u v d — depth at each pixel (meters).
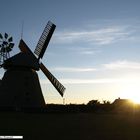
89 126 27.11
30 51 46.66
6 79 43.97
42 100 44.72
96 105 49.06
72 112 42.88
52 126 26.27
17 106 41.31
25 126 25.50
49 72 46.31
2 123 27.02
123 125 28.67
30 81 43.94
